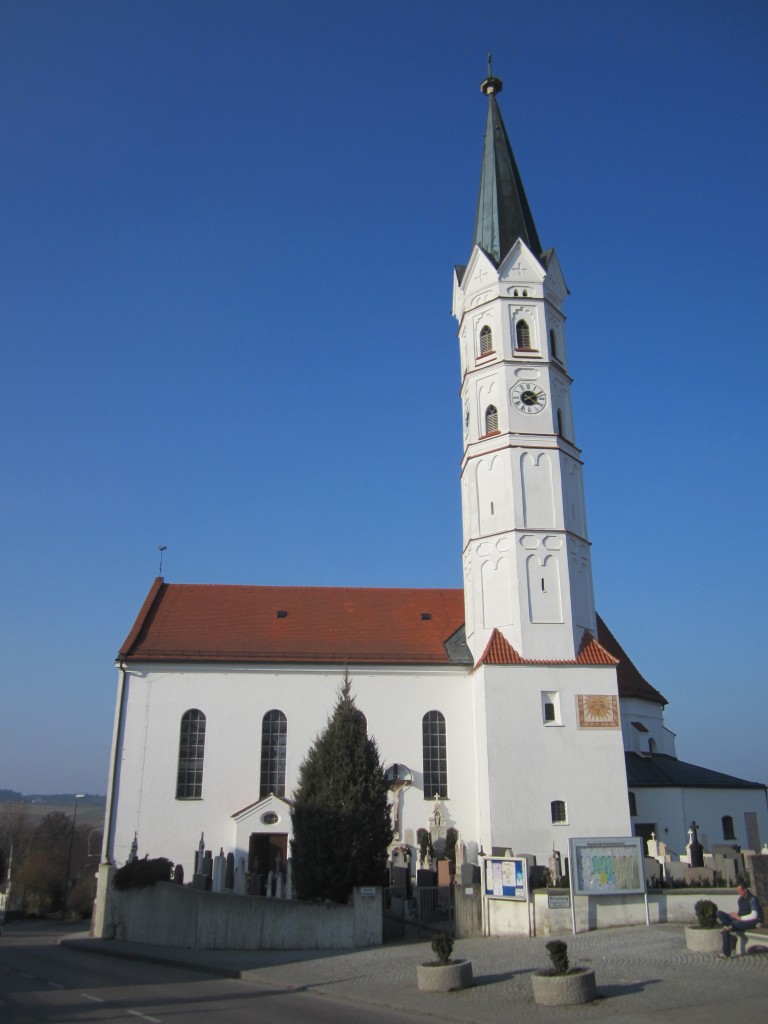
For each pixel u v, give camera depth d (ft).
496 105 209.77
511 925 111.96
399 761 173.58
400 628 192.03
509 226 193.36
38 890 317.01
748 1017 60.39
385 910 137.39
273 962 100.89
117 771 168.55
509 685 160.25
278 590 203.10
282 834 164.96
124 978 92.53
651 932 101.71
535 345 182.91
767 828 177.99
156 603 193.26
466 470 183.21
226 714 174.19
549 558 169.27
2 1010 69.87
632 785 173.27
